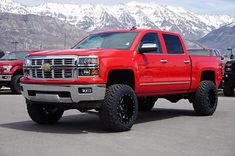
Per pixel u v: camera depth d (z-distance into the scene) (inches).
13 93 690.8
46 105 336.5
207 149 263.7
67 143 277.1
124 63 322.7
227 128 341.1
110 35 364.8
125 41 348.2
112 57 315.9
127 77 335.9
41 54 320.5
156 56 355.6
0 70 670.5
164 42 371.9
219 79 443.2
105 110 310.8
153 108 496.1
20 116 409.4
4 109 469.1
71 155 246.1
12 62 679.1
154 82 350.6
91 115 420.8
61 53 311.9
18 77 679.1
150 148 264.5
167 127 344.5
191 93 416.8
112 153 251.3
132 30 360.5
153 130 329.1
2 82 682.2
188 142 283.6
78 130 327.3
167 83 365.7
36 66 319.9
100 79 304.8
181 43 393.1
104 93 308.7
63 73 307.3
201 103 411.5
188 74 394.0
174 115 426.6
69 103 309.6
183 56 388.5
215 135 309.6
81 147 265.9
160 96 386.6
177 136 304.2
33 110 346.9
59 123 365.4
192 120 387.5
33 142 279.9
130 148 264.2
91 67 303.3
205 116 417.1
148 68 344.8
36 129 331.6
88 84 301.1
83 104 307.6
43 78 316.5
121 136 302.2
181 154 250.4
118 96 311.9
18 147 265.0
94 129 332.2
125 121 321.4
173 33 387.2
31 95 326.6
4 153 249.8
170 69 369.1
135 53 336.5
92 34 382.0
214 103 425.1
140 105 452.4
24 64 334.6
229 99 615.2
